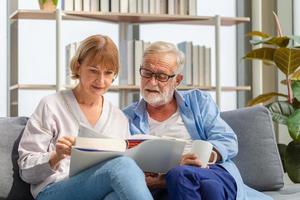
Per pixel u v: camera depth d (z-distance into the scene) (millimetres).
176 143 2391
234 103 4953
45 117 2580
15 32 4348
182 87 4250
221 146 2750
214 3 4883
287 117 3580
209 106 2943
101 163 2275
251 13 4895
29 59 4508
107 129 2680
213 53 4836
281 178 3016
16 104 4316
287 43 3729
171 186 2326
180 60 2889
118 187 2148
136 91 4355
